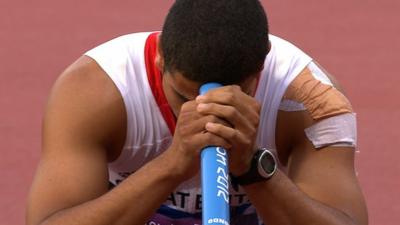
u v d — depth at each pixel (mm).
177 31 7836
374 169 19859
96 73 9039
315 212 8664
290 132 9258
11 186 18828
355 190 9125
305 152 9266
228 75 7836
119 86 8930
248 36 7820
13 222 17641
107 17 31125
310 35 29703
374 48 28422
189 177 8156
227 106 7699
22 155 20250
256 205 8641
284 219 8609
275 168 8477
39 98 23875
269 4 32156
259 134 9211
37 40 28781
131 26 30578
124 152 9141
